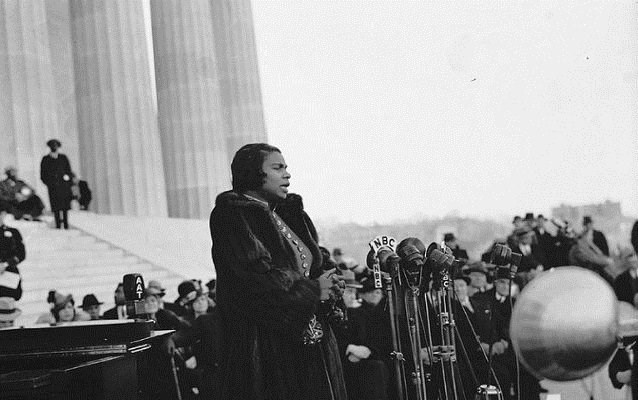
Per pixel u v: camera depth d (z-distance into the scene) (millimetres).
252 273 3291
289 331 3295
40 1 14570
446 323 4078
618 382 7203
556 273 2258
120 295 9750
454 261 4113
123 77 16344
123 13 16578
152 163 16500
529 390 7398
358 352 7535
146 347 3943
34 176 13766
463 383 4594
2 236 10430
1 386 2936
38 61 14273
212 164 17906
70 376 3221
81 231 13992
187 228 16281
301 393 3348
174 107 17984
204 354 8672
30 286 11422
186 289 9867
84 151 16391
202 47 18234
